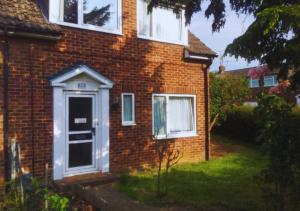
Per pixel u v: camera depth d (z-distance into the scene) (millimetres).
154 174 11117
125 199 8562
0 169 9156
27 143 9570
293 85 6551
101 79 10922
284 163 5793
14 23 9164
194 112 13875
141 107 12125
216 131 21547
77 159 10641
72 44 10469
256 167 12406
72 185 8438
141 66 12156
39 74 9820
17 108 9438
